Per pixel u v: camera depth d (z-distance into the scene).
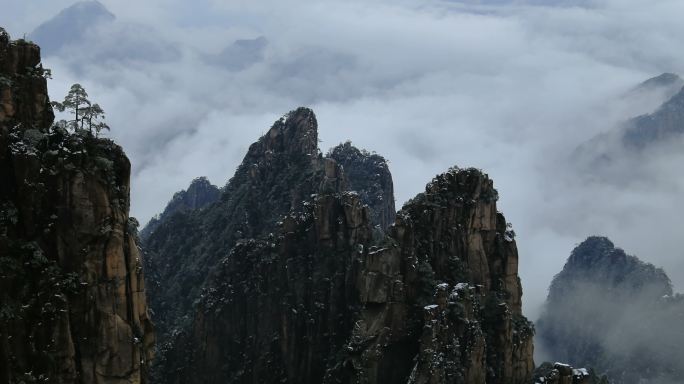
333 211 148.75
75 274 63.72
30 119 68.00
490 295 124.75
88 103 70.38
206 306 162.88
